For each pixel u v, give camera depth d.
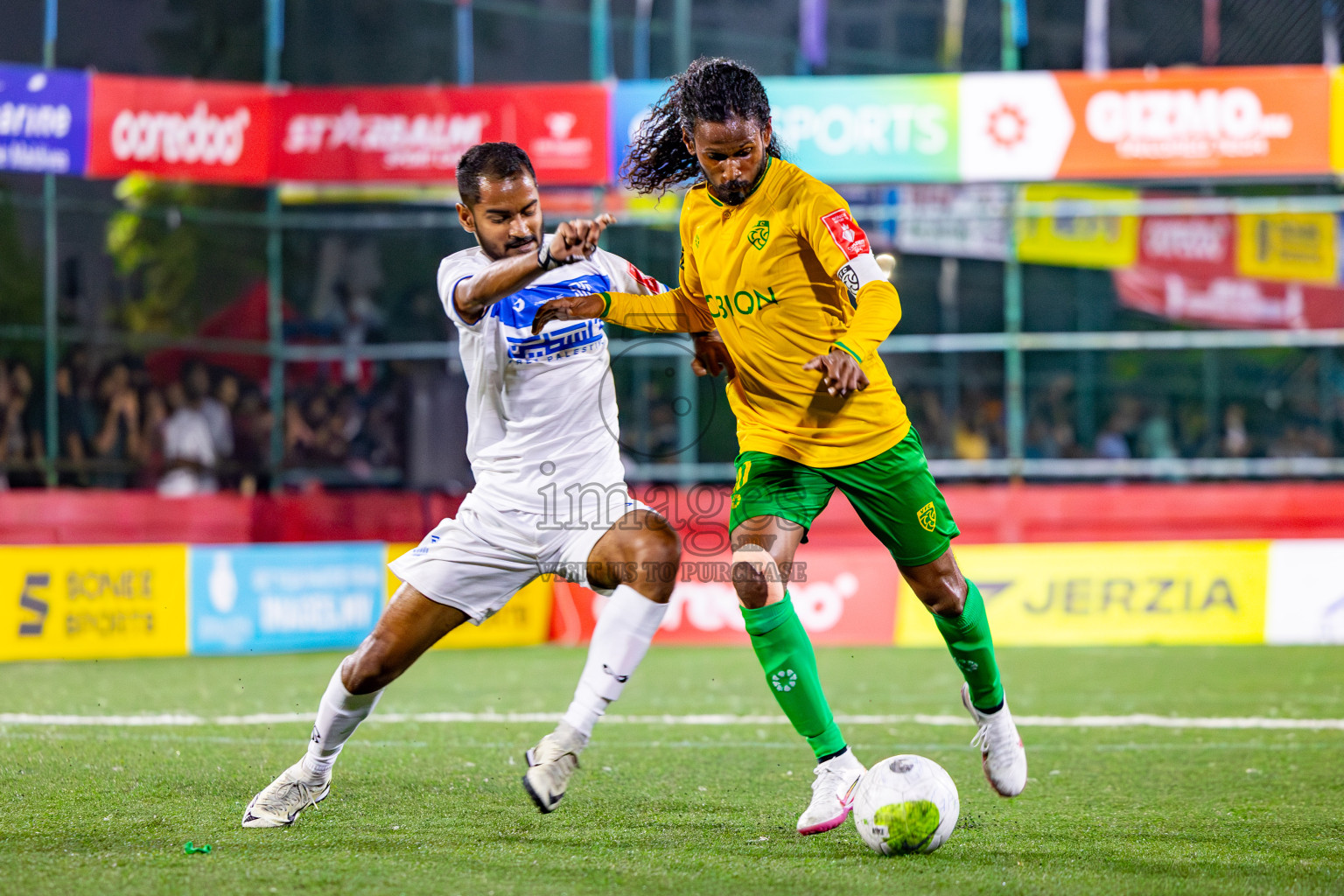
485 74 42.03
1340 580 28.16
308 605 28.20
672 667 24.44
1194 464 32.22
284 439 34.62
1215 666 23.91
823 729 10.36
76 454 31.95
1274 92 27.86
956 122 28.22
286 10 39.44
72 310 34.97
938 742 15.62
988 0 38.62
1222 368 42.19
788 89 28.48
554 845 9.78
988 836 10.30
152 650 26.72
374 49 40.72
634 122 28.41
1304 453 39.66
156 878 8.59
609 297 10.27
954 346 32.19
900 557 10.64
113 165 28.50
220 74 39.31
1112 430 39.25
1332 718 17.61
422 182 28.94
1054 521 32.25
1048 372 40.97
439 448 33.19
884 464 10.37
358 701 9.95
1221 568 28.44
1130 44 34.75
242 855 9.31
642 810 11.28
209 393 34.34
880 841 9.42
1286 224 41.72
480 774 13.02
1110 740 15.69
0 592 25.39
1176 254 41.88
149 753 14.22
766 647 10.30
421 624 9.80
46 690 20.73
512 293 9.29
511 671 23.72
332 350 33.31
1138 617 28.41
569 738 9.14
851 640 28.62
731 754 14.58
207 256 36.94
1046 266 41.69
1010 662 24.58
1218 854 9.62
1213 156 27.92
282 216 32.34
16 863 9.04
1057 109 28.09
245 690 20.67
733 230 10.27
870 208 34.28
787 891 8.40
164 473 32.78
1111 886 8.60
